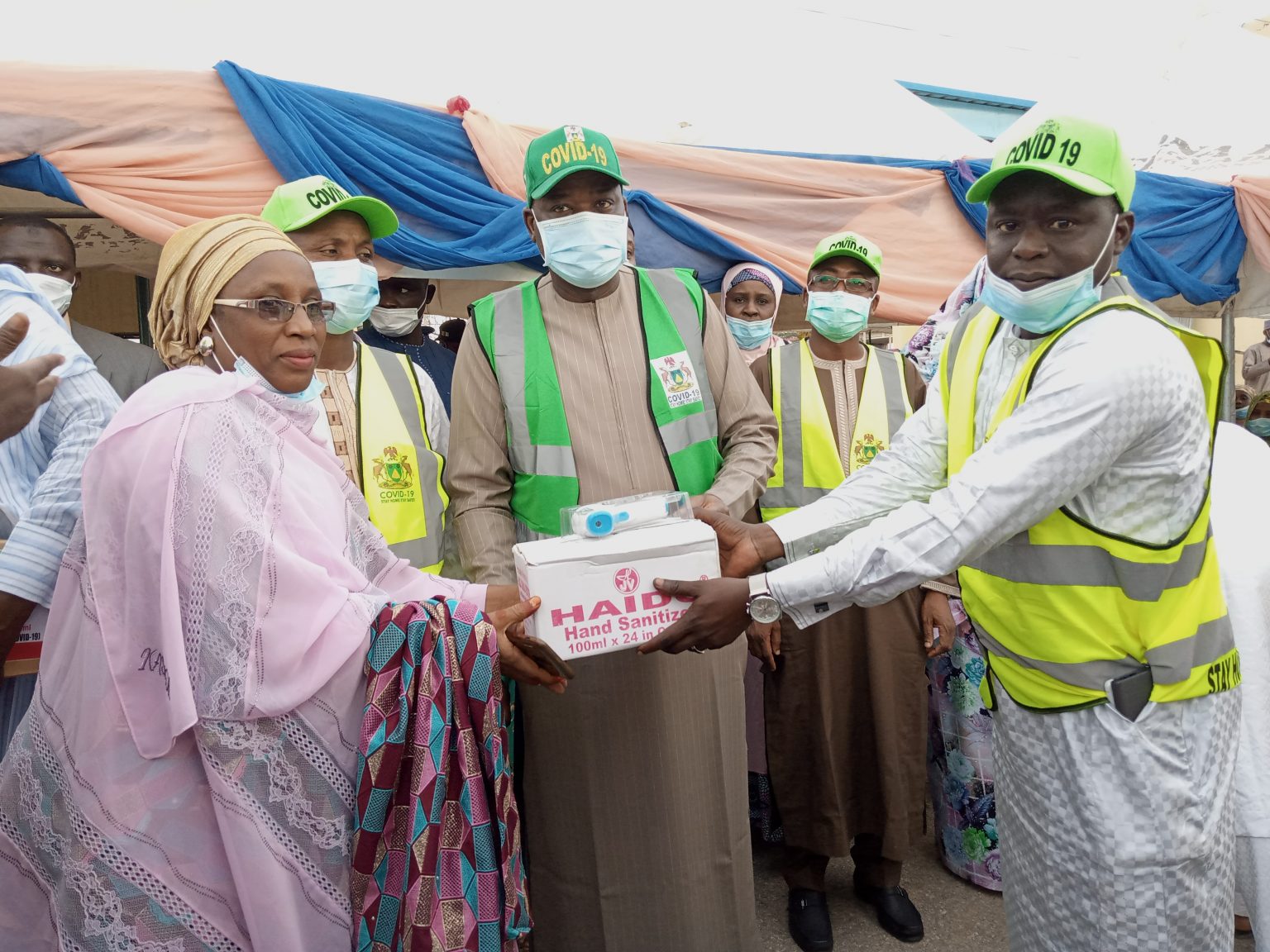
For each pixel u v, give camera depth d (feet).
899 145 14.07
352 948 4.00
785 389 8.94
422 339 11.92
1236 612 5.89
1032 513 4.32
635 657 6.15
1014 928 5.14
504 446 6.54
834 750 8.11
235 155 9.43
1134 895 4.36
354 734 4.11
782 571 4.77
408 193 10.31
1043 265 4.43
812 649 8.09
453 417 6.68
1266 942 5.73
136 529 3.80
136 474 3.81
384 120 10.28
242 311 4.28
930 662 9.27
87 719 3.84
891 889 8.18
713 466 6.64
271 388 4.46
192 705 3.67
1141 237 15.21
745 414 6.81
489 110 11.66
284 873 3.87
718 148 12.59
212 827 3.92
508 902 4.14
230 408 4.02
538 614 4.66
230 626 3.77
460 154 10.83
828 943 7.77
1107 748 4.38
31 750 4.04
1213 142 15.26
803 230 12.91
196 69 9.30
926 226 13.56
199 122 9.27
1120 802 4.36
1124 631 4.39
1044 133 4.42
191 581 3.76
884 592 4.62
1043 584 4.52
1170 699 4.33
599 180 6.32
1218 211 15.76
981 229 13.85
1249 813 5.78
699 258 12.34
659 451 6.40
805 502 8.80
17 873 4.15
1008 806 5.04
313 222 6.75
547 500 6.26
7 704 5.21
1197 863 4.39
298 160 9.45
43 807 4.00
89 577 3.85
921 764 8.39
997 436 4.44
